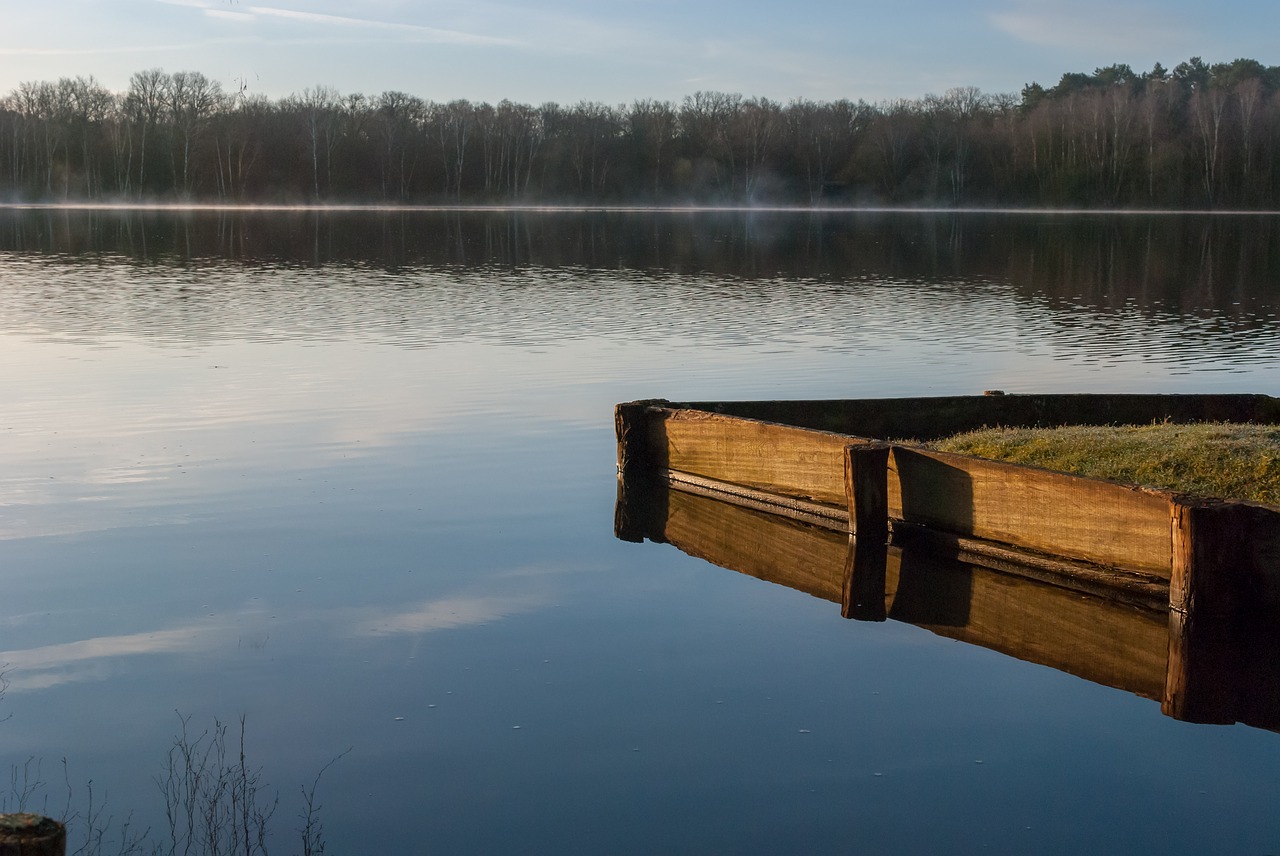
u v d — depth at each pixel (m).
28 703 7.87
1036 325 27.45
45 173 116.75
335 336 25.14
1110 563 10.00
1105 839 6.41
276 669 8.43
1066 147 116.75
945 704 8.09
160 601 9.71
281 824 6.46
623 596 10.15
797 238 67.31
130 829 6.40
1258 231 73.31
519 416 17.00
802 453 12.60
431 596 9.98
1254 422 14.71
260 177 118.44
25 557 10.73
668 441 14.01
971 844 6.35
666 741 7.46
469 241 62.47
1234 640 9.13
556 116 133.00
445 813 6.59
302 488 13.15
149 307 30.55
